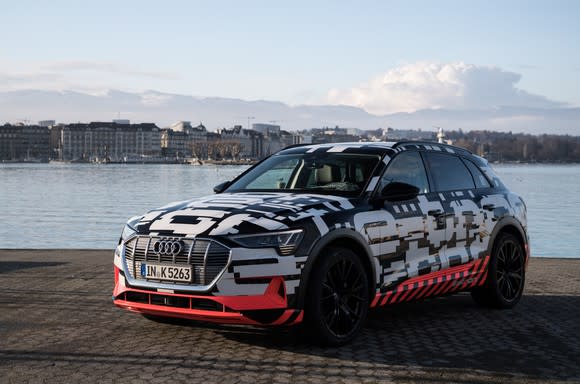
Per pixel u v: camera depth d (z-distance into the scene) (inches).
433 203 263.6
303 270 213.3
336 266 222.2
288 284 211.0
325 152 266.5
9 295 317.7
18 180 4109.3
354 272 227.6
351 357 210.4
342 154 262.1
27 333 239.9
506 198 302.7
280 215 218.5
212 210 225.0
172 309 214.8
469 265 275.6
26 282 358.0
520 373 196.7
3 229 1248.2
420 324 260.2
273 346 221.8
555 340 236.8
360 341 231.5
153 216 229.8
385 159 257.1
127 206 1915.6
